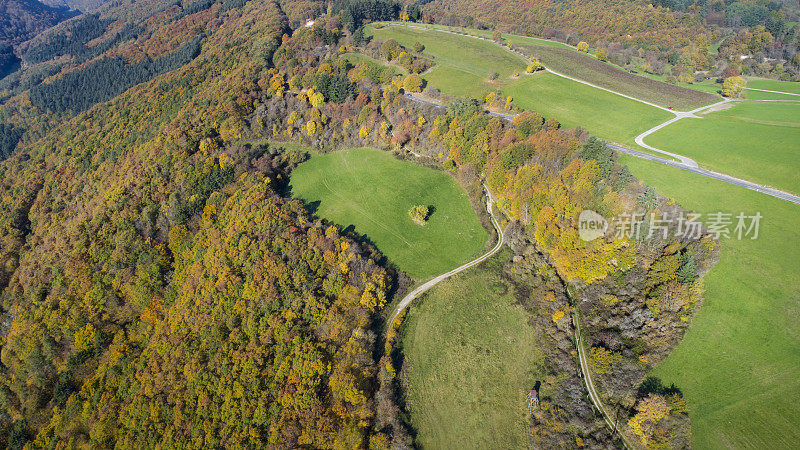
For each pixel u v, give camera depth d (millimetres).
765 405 55500
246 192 104000
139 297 93562
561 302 72688
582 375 65125
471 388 67688
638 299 67062
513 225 87312
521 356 70188
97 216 109938
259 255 84375
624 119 112688
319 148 121500
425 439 63125
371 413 64500
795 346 59312
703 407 57062
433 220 96375
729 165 88812
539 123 96688
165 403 72750
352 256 82750
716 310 64375
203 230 101188
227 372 71312
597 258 70062
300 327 73562
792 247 69250
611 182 77625
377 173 110938
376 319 76938
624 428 58344
